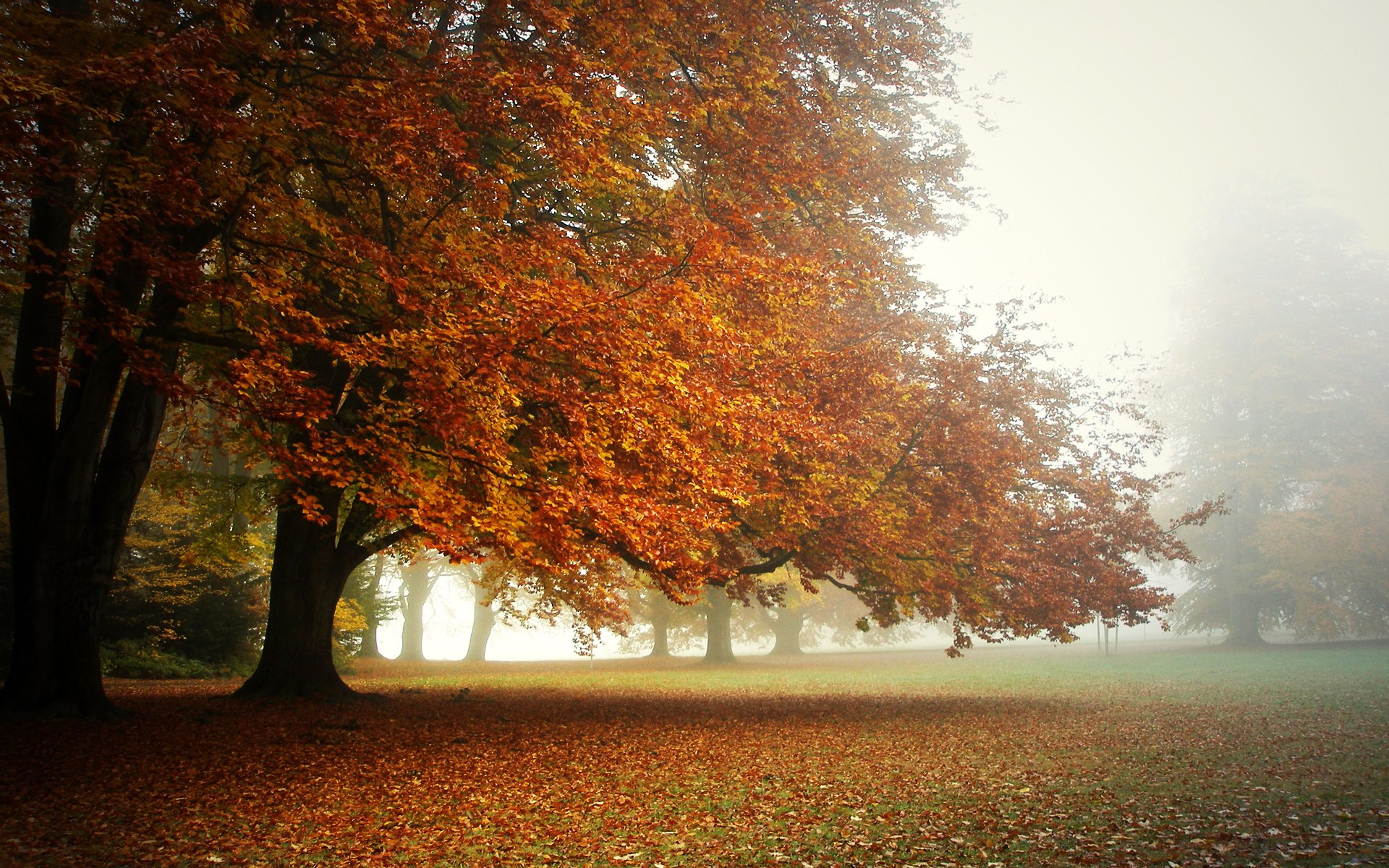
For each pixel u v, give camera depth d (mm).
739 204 13508
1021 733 13781
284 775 9633
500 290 9297
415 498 9531
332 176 10641
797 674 33062
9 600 19781
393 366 9711
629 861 6492
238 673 25484
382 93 9273
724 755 11516
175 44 7574
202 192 8664
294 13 9875
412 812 8070
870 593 18469
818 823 7613
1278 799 8336
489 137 11984
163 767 9758
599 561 14555
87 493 12625
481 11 11273
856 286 13969
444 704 18391
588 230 13719
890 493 15797
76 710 12445
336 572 17500
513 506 9727
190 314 12203
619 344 9328
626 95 11375
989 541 16047
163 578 23375
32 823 7246
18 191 8227
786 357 13125
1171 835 6965
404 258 9562
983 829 7305
